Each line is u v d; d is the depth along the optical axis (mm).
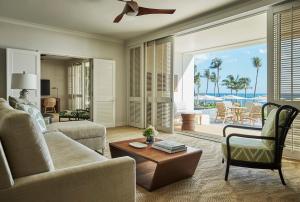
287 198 2086
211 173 2709
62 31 5426
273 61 3471
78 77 9914
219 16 4105
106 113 6180
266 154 2393
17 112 1188
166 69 5410
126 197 1438
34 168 1185
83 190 1266
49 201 1161
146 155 2260
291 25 3264
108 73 6191
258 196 2123
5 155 1107
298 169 2883
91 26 5199
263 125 2863
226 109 7816
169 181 2352
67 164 1670
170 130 5363
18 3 3873
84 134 3240
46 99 9539
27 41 4953
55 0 3742
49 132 2842
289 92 3303
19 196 1079
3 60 4684
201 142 4367
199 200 2039
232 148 2506
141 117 6070
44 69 10281
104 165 1351
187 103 8945
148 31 5582
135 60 6297
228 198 2080
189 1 3756
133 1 3357
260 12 3738
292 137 3287
